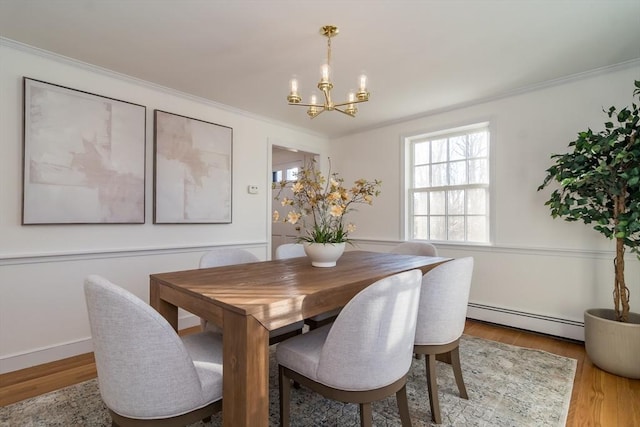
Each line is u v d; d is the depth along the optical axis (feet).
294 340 4.77
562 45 7.04
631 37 6.72
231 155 11.06
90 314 3.36
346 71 8.29
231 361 3.65
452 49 7.20
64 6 5.68
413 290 4.04
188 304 4.42
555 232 9.04
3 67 6.88
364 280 5.09
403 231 12.50
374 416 5.43
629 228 6.56
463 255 10.86
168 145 9.41
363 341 3.72
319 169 14.75
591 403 5.81
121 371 3.24
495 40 6.82
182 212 9.73
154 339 3.22
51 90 7.39
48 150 7.34
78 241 7.89
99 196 8.10
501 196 10.00
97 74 8.16
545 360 7.55
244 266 6.44
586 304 8.54
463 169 11.26
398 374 4.09
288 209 16.03
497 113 10.10
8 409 5.57
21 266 7.13
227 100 10.45
